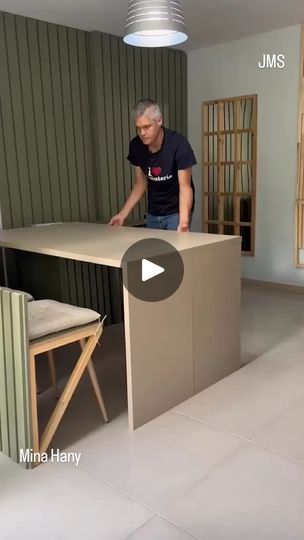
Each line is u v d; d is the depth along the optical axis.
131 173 4.48
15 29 3.55
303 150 4.38
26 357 1.93
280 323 3.78
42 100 3.79
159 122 2.99
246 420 2.33
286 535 1.60
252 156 4.75
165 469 1.98
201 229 5.29
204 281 2.55
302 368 2.92
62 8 3.43
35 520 1.71
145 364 2.29
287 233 4.65
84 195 4.21
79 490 1.86
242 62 4.61
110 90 4.19
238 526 1.65
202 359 2.62
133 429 2.28
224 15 3.83
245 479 1.89
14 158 3.68
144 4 2.43
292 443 2.13
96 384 2.33
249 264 5.00
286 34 4.27
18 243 2.70
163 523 1.67
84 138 4.13
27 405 1.96
